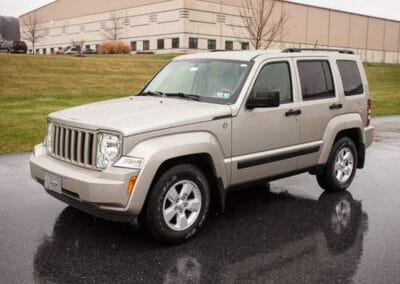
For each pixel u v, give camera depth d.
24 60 26.11
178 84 5.89
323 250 4.66
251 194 6.63
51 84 21.81
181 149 4.57
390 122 15.76
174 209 4.70
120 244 4.72
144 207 4.56
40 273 4.06
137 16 72.19
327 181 6.60
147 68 29.98
